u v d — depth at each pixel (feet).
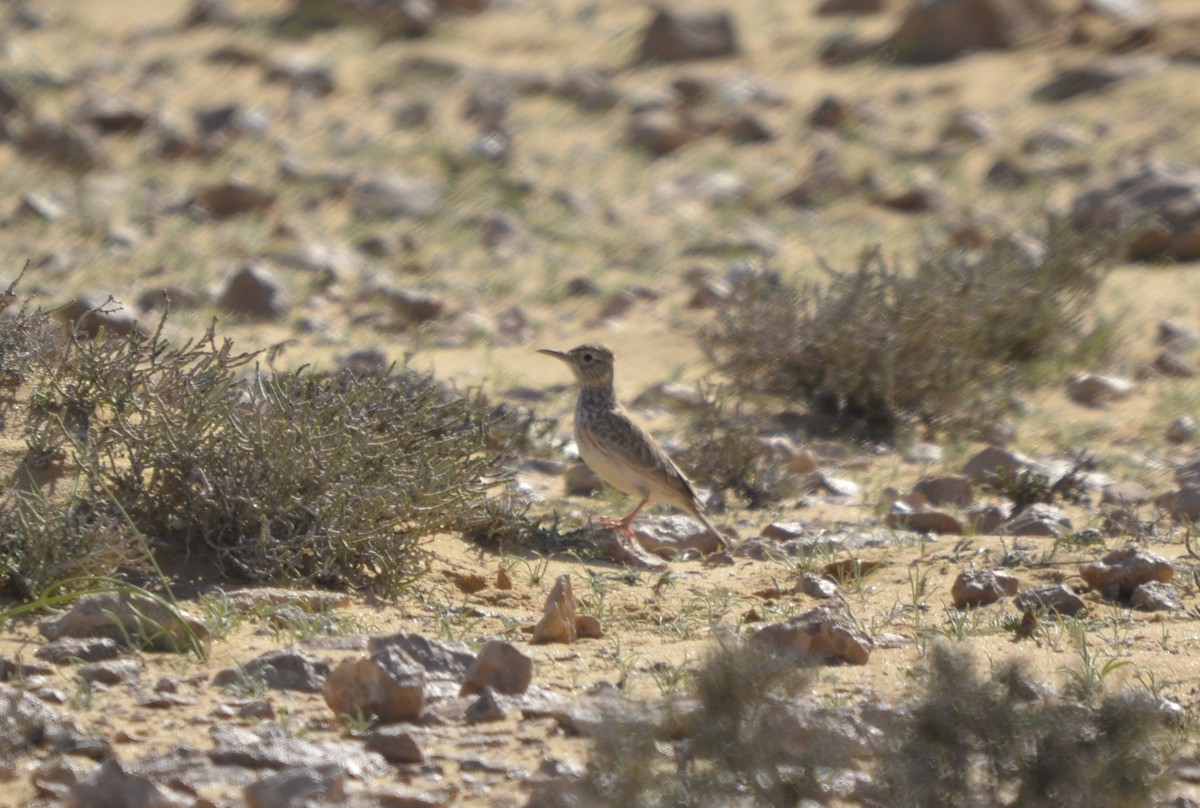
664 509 54.49
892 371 66.85
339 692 29.35
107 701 29.66
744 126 134.10
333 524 38.99
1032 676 29.53
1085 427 67.00
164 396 41.60
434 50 168.45
